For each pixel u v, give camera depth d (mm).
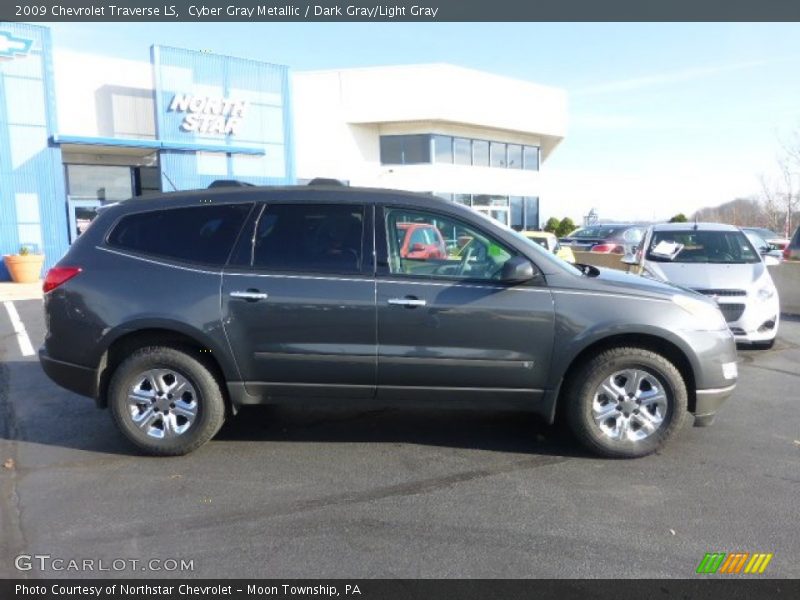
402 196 4707
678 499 3961
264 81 22422
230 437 5098
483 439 5039
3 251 17281
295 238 4633
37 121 17547
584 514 3773
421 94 28703
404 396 4613
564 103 34906
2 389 6473
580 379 4531
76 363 4641
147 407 4629
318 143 28344
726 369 4586
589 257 17000
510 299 4457
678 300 4559
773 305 8141
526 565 3240
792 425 5328
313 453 4754
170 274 4586
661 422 4555
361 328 4488
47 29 17516
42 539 3504
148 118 20781
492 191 32719
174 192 4934
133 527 3633
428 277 4520
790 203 27781
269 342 4527
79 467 4480
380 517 3750
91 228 4836
